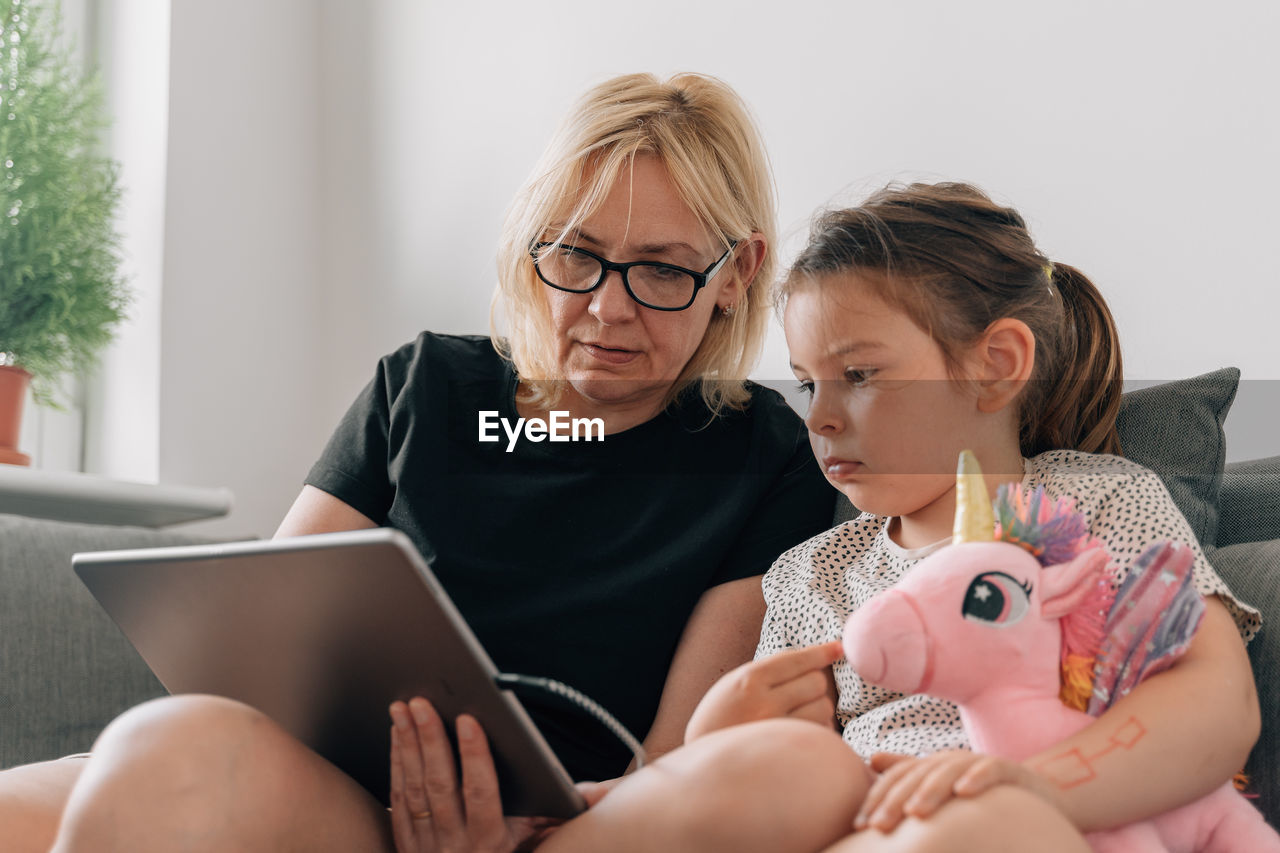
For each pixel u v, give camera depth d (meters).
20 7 1.97
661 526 1.25
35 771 0.93
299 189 2.36
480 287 2.09
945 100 1.58
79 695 1.45
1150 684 0.76
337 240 2.35
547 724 1.18
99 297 1.97
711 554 1.23
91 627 1.48
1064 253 1.47
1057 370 1.08
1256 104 1.33
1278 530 1.11
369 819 0.82
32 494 1.71
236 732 0.72
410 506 1.28
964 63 1.57
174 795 0.68
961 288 0.99
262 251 2.29
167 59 2.16
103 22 2.25
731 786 0.65
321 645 0.77
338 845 0.78
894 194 1.07
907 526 1.05
